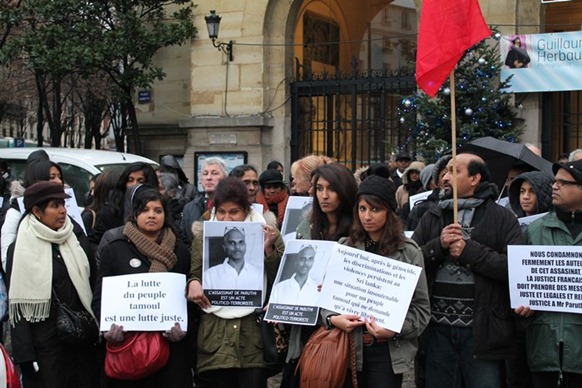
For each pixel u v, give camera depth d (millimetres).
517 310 5348
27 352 5707
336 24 22078
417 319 5086
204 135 19125
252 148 18609
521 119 15992
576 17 20359
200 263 5684
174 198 8531
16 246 5824
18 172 13828
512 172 8188
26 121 50438
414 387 8188
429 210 5852
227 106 18875
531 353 5477
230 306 5523
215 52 18938
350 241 5277
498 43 15711
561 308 5246
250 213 5828
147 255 5602
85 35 18016
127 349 5383
